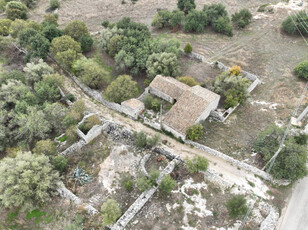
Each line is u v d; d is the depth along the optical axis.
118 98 51.91
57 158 40.47
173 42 64.62
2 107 49.34
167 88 52.19
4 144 46.50
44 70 58.09
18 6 88.00
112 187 39.97
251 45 70.31
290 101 51.97
